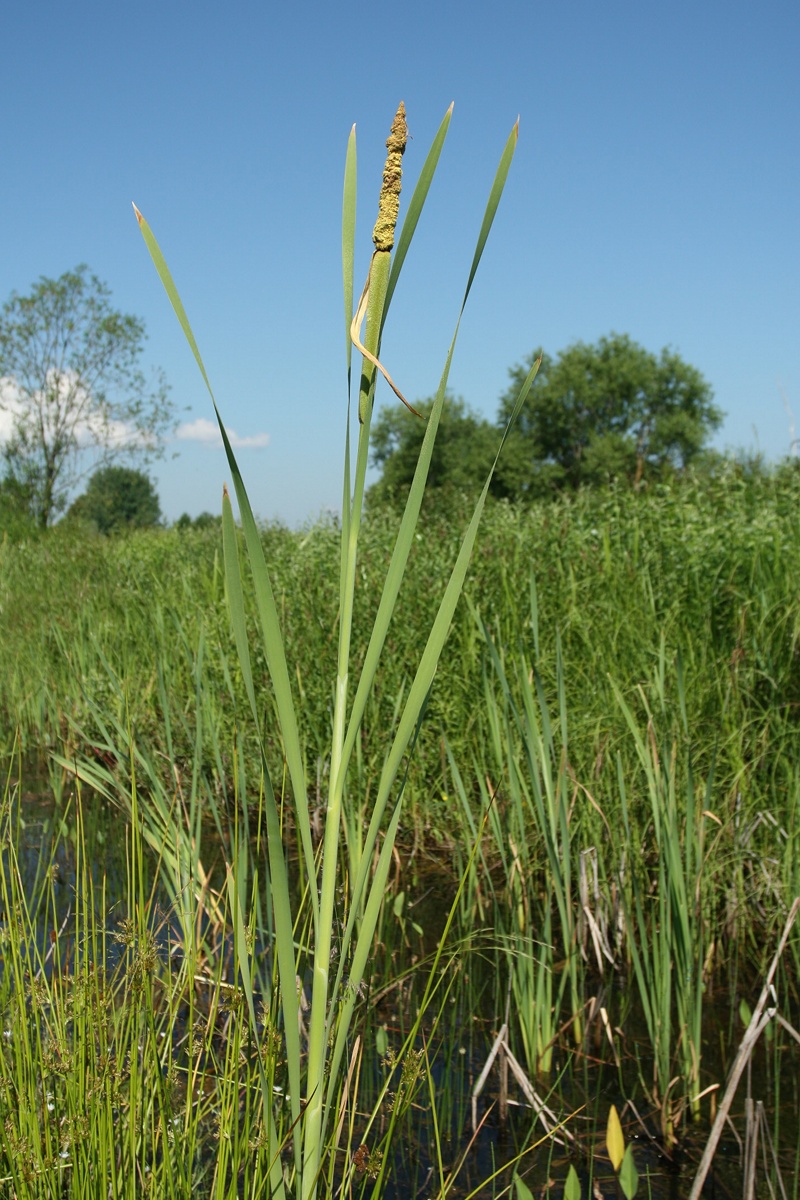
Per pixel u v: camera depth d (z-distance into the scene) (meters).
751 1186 1.98
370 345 1.23
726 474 7.04
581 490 7.81
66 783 5.03
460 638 5.02
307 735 4.62
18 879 2.16
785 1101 2.42
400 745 1.26
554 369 48.88
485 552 6.11
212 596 6.55
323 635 5.11
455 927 3.41
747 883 3.37
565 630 4.91
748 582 5.07
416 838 4.15
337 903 2.12
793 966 3.05
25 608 8.01
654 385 47.19
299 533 9.53
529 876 3.35
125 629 6.74
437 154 1.12
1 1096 1.63
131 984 1.64
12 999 1.82
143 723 5.34
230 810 4.31
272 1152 1.34
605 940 3.12
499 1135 2.32
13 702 5.91
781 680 4.04
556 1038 2.68
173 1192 1.51
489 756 4.22
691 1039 2.46
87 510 24.81
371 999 2.37
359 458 1.27
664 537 5.76
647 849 3.64
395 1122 1.62
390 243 1.20
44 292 22.44
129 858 1.78
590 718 3.97
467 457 47.59
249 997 1.44
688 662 4.40
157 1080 1.63
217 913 2.81
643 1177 2.17
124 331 23.30
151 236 1.11
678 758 3.43
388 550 6.54
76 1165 1.50
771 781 3.65
